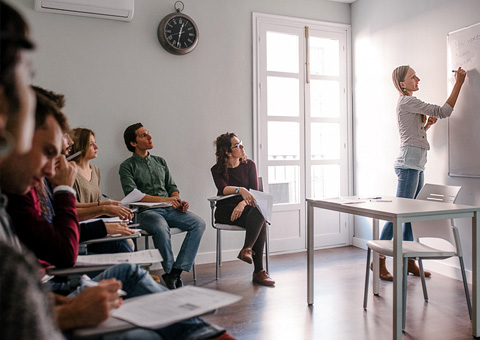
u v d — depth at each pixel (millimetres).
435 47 3564
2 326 446
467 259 3285
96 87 3613
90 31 3582
